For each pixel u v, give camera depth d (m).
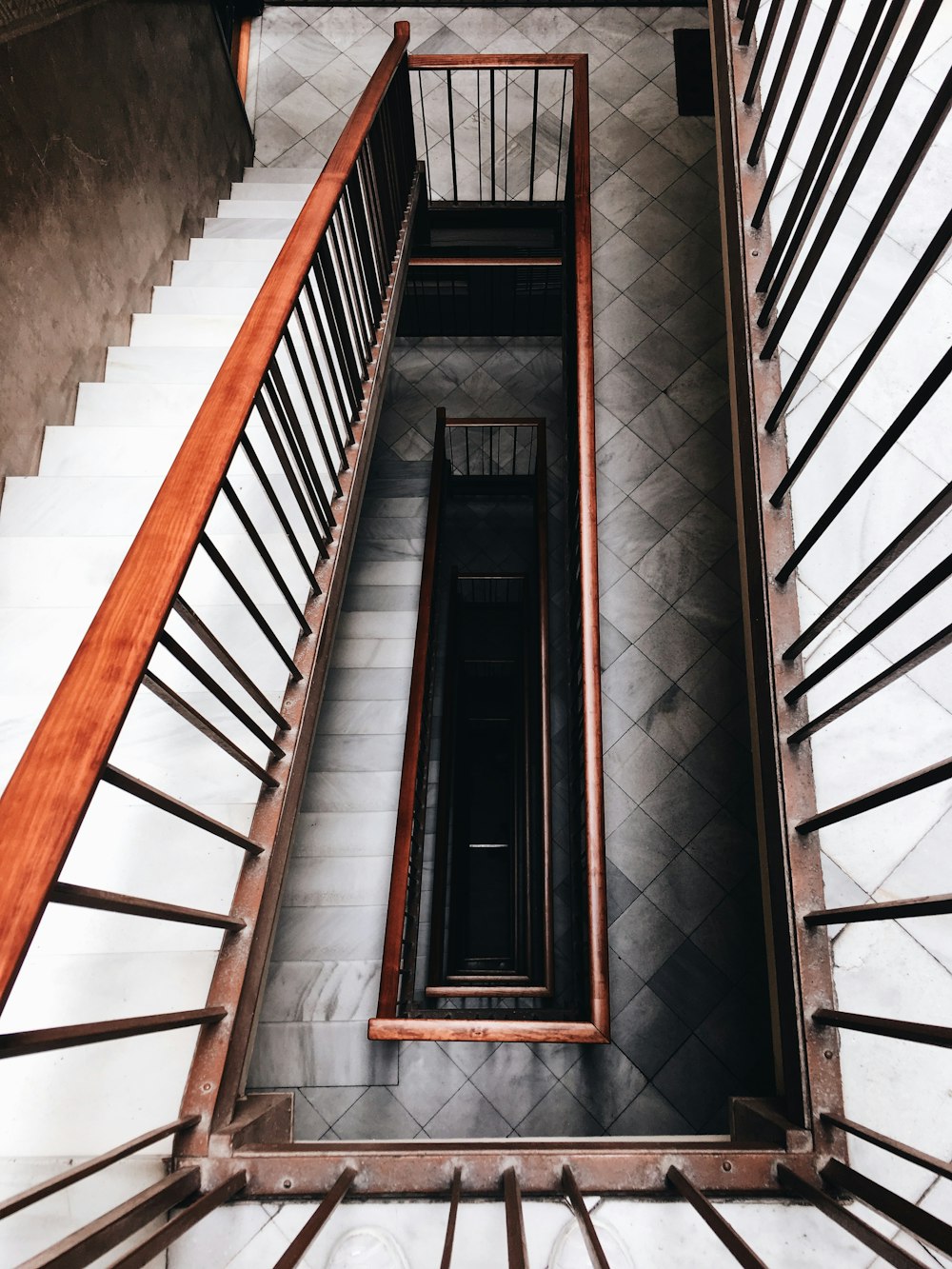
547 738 4.43
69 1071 1.54
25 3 2.73
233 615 2.20
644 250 4.95
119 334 3.47
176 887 1.74
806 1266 1.44
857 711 1.87
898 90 1.27
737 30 2.38
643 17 5.88
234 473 2.51
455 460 6.04
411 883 3.54
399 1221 1.46
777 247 1.91
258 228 4.39
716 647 4.00
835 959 1.73
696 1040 3.37
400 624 4.30
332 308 2.36
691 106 5.49
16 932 0.75
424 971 4.45
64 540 2.40
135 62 3.66
